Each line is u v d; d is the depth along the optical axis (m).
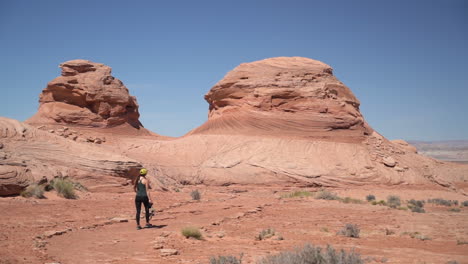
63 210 16.75
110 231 12.87
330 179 41.97
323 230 15.16
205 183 40.50
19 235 10.95
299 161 43.91
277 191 37.62
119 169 27.41
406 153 51.66
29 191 19.92
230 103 55.56
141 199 13.66
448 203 32.31
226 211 20.53
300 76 54.19
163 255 9.23
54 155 25.80
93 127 57.50
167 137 64.06
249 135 49.25
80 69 60.81
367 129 55.75
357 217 20.27
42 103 59.47
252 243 11.62
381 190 39.12
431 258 9.84
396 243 12.73
